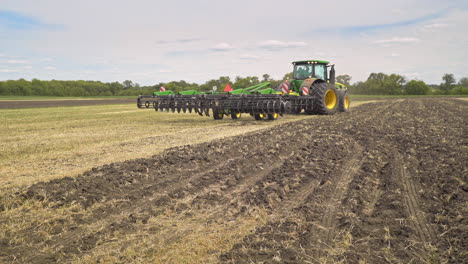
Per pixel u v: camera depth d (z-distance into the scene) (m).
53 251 3.64
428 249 3.41
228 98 14.55
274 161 7.35
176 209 4.68
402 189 5.21
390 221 4.06
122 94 83.44
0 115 22.30
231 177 6.14
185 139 10.63
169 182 5.94
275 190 5.26
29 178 6.33
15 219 4.44
